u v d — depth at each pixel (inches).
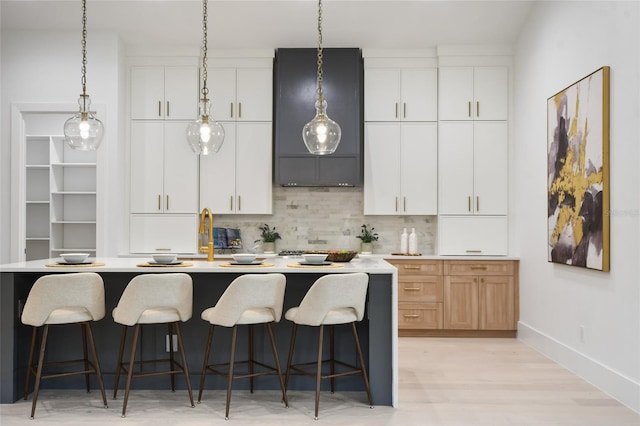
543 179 210.4
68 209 256.8
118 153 239.1
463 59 249.1
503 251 247.9
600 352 165.2
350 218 263.4
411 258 242.1
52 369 161.3
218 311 139.9
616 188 154.7
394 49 251.6
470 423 135.5
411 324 242.1
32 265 156.7
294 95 247.1
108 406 146.9
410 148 251.8
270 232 262.1
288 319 147.9
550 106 199.8
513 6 225.9
